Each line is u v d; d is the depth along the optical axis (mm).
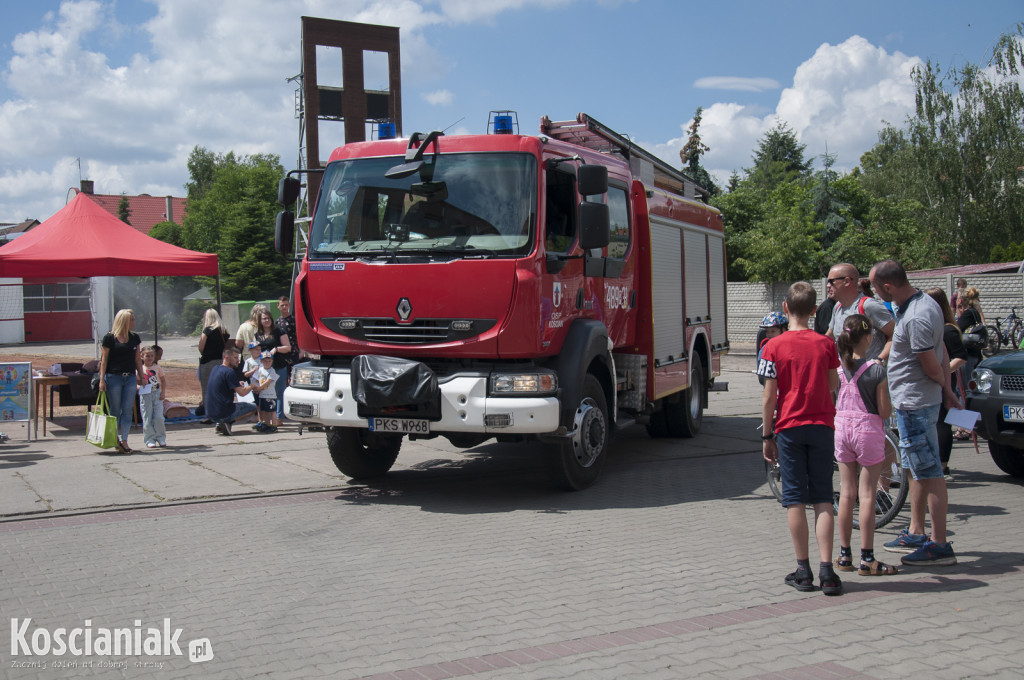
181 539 6512
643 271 9828
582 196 8242
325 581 5449
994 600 4953
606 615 4766
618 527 6820
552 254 7586
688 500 7832
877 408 5430
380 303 7645
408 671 4008
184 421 13055
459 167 7684
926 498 5789
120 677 4000
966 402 8539
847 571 5594
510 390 7277
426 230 7656
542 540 6430
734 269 40562
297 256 8406
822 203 42125
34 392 11508
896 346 5773
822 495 5156
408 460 10141
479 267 7348
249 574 5613
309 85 29172
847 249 36438
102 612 4898
